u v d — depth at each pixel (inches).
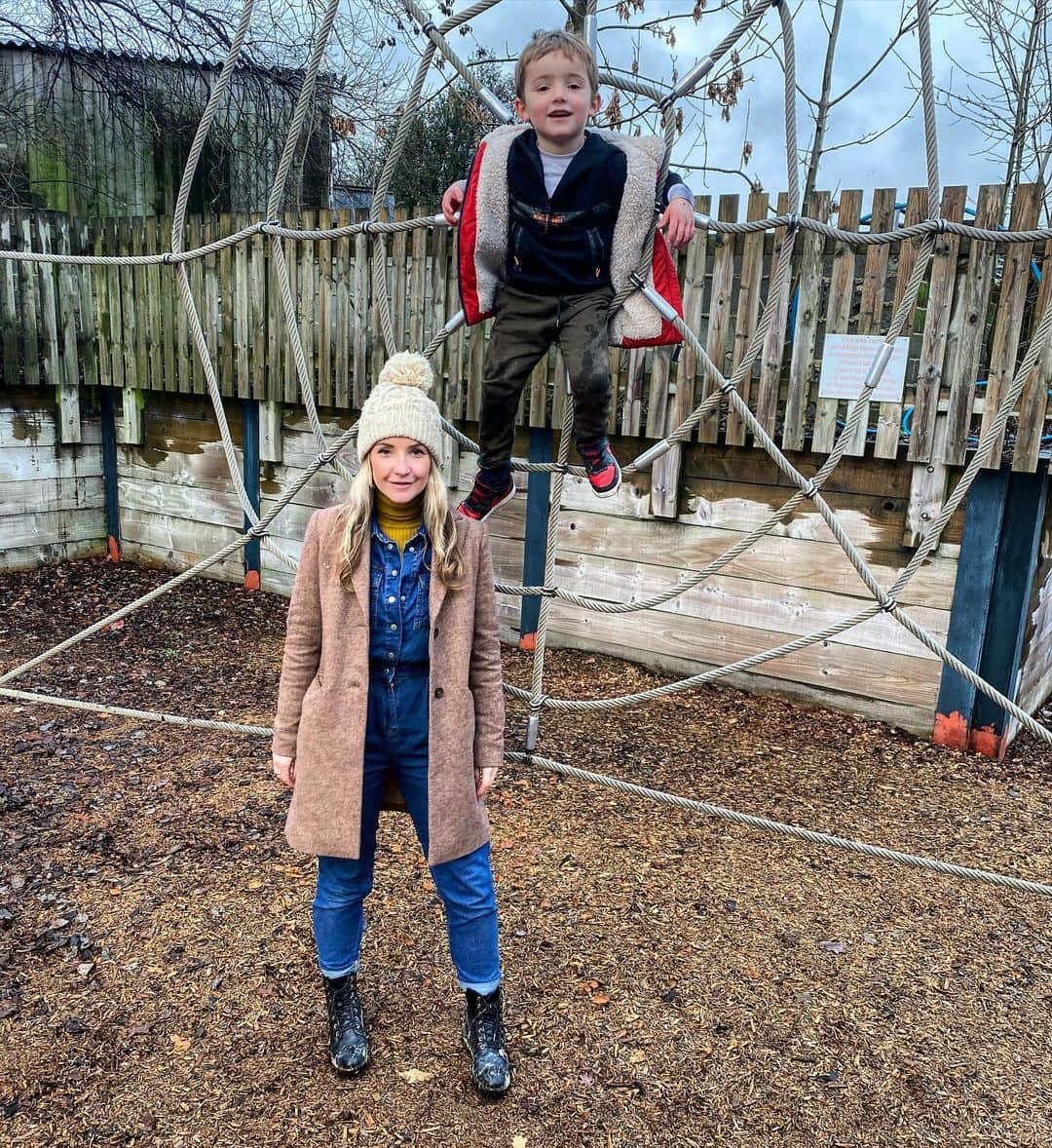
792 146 116.4
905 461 179.9
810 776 169.9
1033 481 167.8
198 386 274.5
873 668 190.4
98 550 315.9
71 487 304.0
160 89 362.9
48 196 353.1
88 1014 102.7
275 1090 93.1
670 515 205.8
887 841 148.1
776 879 135.6
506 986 109.2
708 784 165.5
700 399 193.5
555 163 109.4
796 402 182.7
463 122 452.4
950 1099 95.2
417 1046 99.7
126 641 239.0
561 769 138.8
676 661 214.7
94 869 131.0
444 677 86.0
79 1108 90.2
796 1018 106.0
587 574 223.5
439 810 86.0
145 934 116.8
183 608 267.4
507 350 117.6
